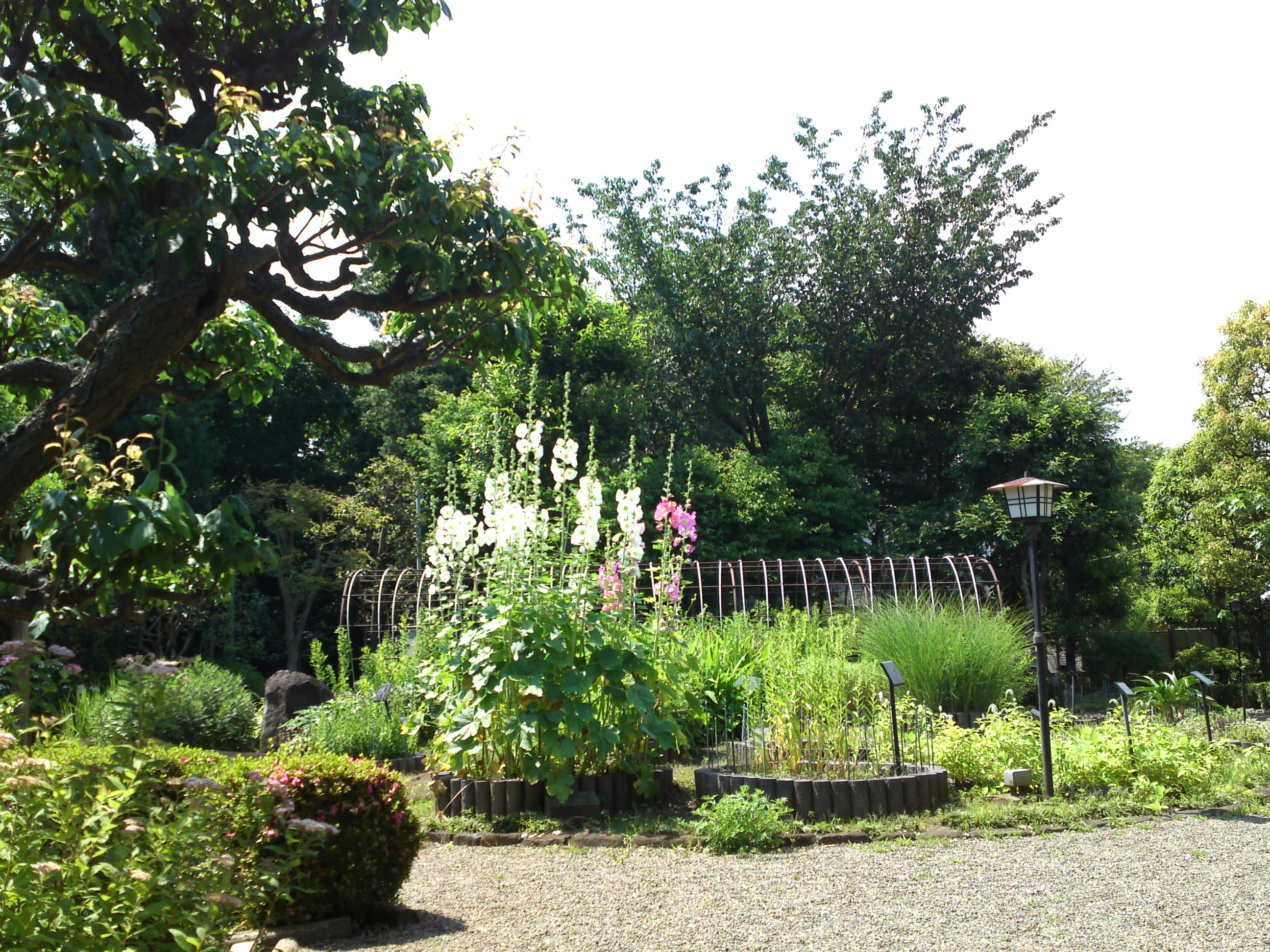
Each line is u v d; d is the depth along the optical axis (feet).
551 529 22.41
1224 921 12.85
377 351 14.73
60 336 16.56
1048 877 15.12
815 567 57.88
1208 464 61.31
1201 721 32.50
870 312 73.61
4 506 10.48
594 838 18.04
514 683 19.76
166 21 13.74
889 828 18.30
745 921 13.07
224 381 16.61
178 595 9.55
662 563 24.34
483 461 45.70
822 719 21.42
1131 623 66.80
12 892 7.12
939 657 32.73
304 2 15.11
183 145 13.24
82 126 10.81
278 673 33.50
